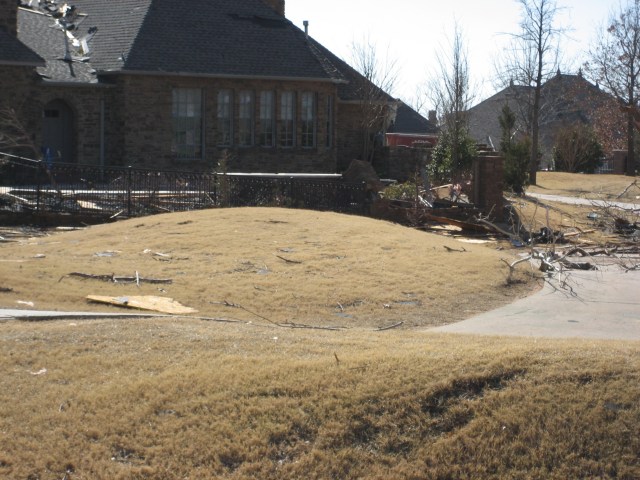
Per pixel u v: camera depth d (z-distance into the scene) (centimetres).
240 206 2470
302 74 3641
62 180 2673
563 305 1432
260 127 3622
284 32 3797
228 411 764
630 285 1652
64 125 3319
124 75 3309
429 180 3091
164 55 3412
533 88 5194
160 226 1895
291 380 805
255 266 1565
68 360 873
